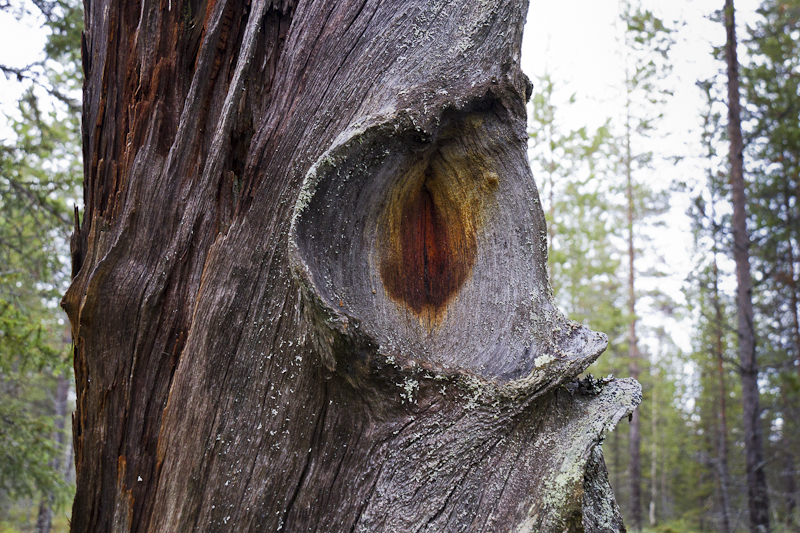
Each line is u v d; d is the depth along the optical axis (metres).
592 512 0.97
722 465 6.41
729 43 4.25
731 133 4.23
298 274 0.93
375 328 0.95
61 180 3.01
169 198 1.03
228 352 0.98
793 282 5.10
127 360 1.02
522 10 1.02
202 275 1.01
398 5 1.01
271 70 1.03
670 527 8.87
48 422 3.39
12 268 3.31
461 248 1.02
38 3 2.89
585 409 1.00
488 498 0.93
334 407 0.96
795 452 6.50
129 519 0.99
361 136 0.96
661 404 11.27
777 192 5.30
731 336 8.24
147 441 1.00
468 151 1.02
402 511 0.93
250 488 0.96
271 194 1.00
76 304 1.04
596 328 6.70
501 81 1.01
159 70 1.06
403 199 1.01
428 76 0.99
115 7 1.10
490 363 0.97
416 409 0.95
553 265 5.61
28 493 3.22
